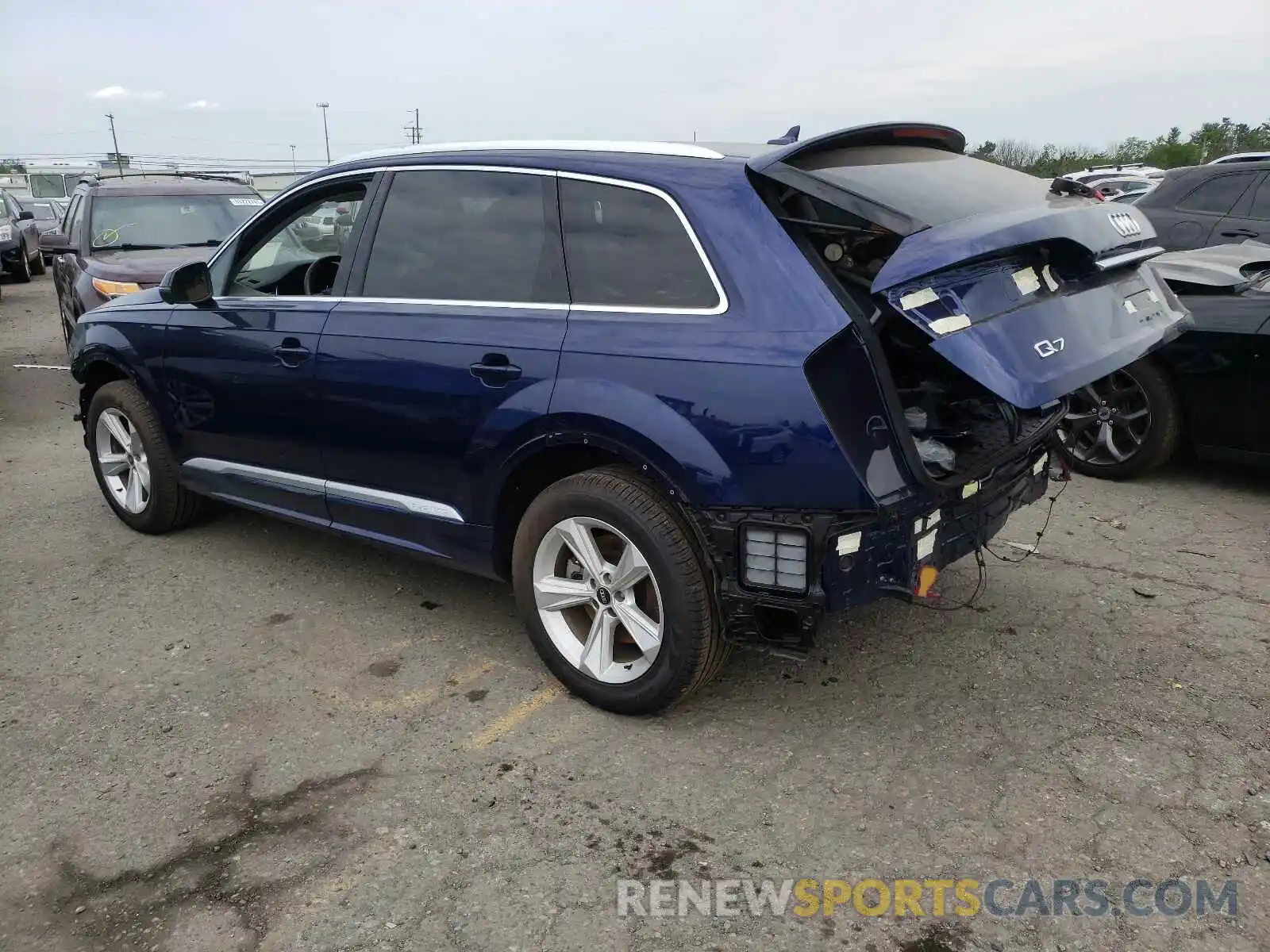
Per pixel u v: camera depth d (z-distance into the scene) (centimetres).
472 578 459
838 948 232
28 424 777
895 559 282
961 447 320
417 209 371
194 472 467
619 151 330
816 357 269
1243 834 268
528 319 328
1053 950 230
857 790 291
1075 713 330
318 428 393
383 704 346
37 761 314
